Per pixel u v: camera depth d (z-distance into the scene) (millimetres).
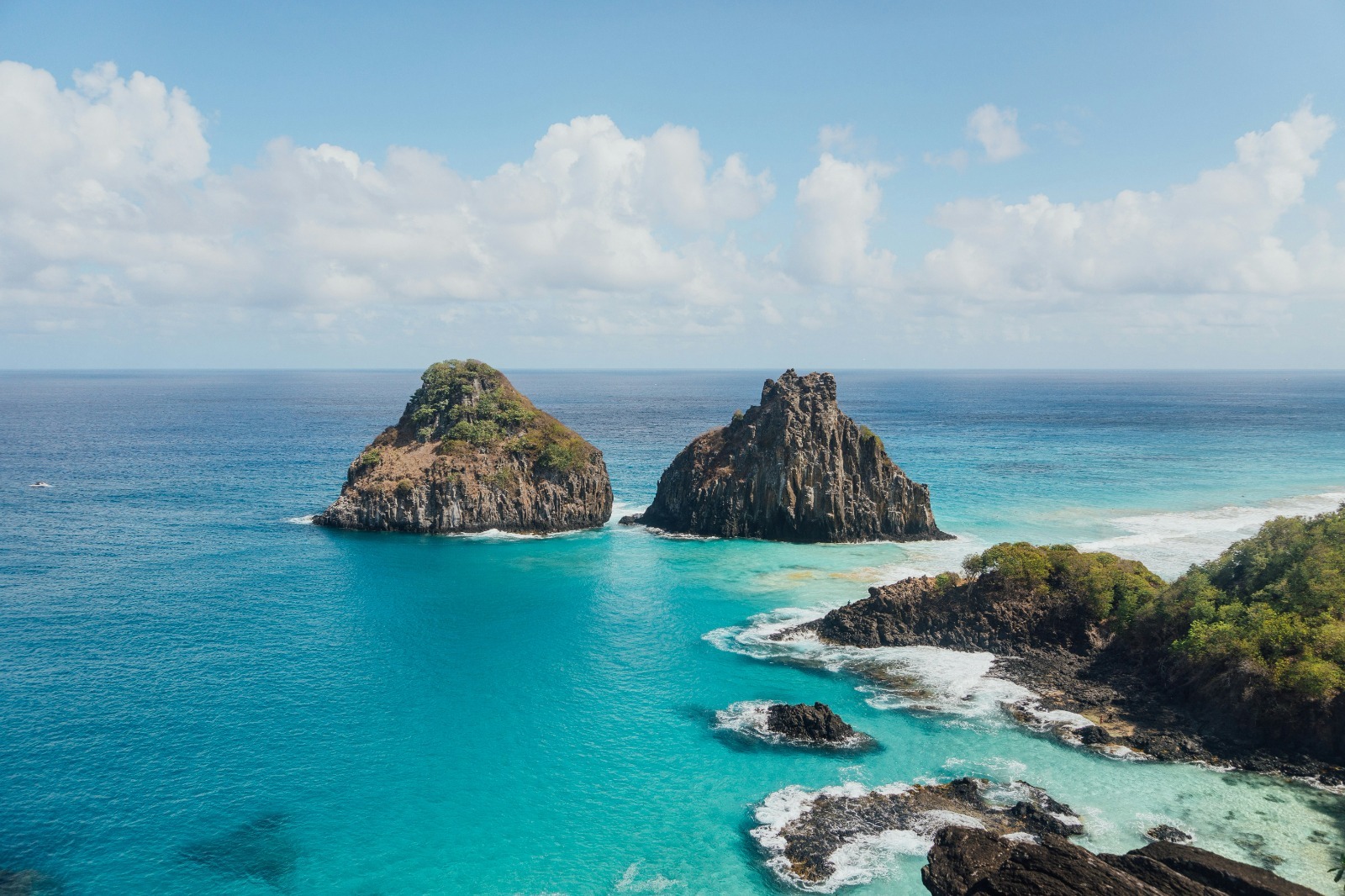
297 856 44750
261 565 103312
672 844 45812
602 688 66500
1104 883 32625
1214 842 44656
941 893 35844
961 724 59750
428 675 68938
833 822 47375
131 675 67688
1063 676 67500
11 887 41750
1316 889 40438
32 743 55938
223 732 58219
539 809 49344
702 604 88750
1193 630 62719
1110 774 52312
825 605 88375
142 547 110875
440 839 46375
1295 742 53562
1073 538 118000
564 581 98062
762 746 56781
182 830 46719
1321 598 59688
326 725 59531
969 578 78688
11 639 75125
